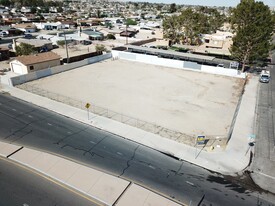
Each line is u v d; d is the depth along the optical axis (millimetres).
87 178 16703
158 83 41094
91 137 22578
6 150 19406
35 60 43875
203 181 17438
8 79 35906
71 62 51688
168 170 18406
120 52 58062
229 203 15375
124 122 26234
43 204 14344
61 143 21094
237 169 19188
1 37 80625
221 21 103438
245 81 44688
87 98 32688
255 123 27875
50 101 30812
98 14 162750
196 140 23047
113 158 19375
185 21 72875
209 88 39781
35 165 17781
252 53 47062
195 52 64562
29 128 23469
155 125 26078
